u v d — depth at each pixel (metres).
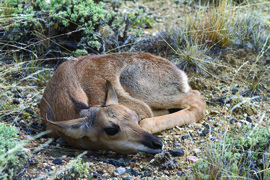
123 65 8.09
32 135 7.34
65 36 10.34
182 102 8.37
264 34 11.12
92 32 10.11
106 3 14.09
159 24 12.69
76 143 6.83
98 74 7.79
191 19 11.41
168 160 6.46
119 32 11.06
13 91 8.88
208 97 9.33
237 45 11.08
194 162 6.59
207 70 10.25
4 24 10.19
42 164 6.20
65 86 7.29
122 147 6.51
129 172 6.21
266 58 10.65
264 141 6.75
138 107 7.81
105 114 6.48
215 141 7.33
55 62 10.16
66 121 6.40
